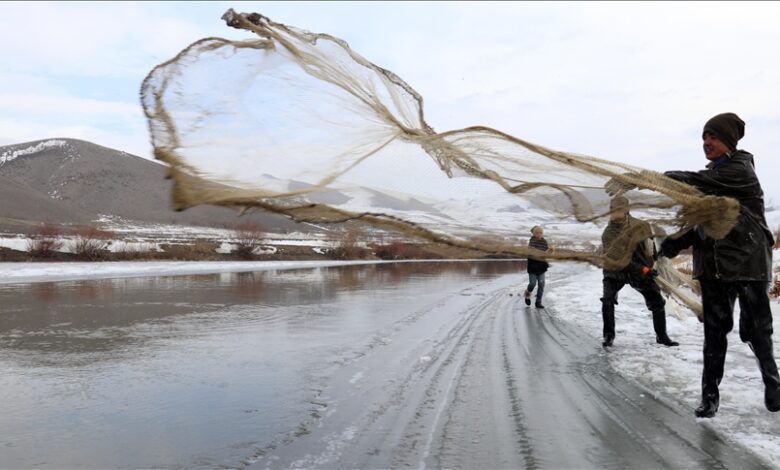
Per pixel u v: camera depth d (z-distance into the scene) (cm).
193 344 744
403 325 917
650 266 668
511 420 424
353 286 1741
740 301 409
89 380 554
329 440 386
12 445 379
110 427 414
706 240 405
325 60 382
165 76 339
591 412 439
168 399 487
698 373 544
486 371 584
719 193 391
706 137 412
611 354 654
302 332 845
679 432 389
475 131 374
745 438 372
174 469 339
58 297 1327
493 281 2016
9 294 1387
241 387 526
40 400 485
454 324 930
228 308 1143
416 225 333
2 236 3762
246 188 316
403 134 367
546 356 656
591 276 2348
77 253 3191
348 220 325
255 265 3106
